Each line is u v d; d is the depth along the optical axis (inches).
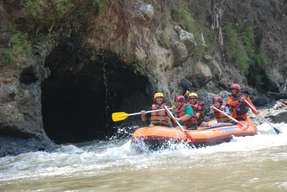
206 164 278.7
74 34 504.4
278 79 1023.6
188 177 237.6
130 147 385.1
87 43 520.1
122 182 239.5
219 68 788.0
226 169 252.8
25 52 440.8
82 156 373.7
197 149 369.1
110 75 585.0
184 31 686.5
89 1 492.4
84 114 647.1
